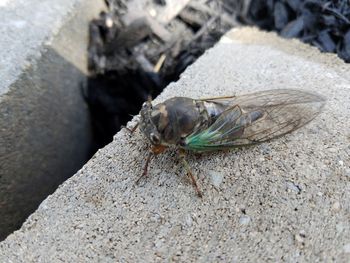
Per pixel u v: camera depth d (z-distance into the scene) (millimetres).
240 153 73
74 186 72
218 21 104
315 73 85
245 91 82
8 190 85
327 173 70
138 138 76
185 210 68
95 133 109
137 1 108
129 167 73
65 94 96
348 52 93
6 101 81
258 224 66
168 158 73
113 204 69
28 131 87
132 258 64
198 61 89
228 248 64
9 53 85
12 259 65
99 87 104
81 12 99
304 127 75
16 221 89
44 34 89
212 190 69
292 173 70
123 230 67
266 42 94
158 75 102
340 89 82
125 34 105
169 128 68
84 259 65
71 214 69
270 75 85
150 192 70
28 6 94
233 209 67
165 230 66
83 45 103
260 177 70
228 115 71
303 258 63
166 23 106
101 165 74
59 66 93
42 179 93
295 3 100
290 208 67
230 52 90
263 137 71
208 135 69
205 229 66
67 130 98
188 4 106
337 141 73
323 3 96
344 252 63
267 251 63
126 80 104
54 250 66
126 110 104
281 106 74
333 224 65
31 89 86
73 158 102
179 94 83
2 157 82
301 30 97
